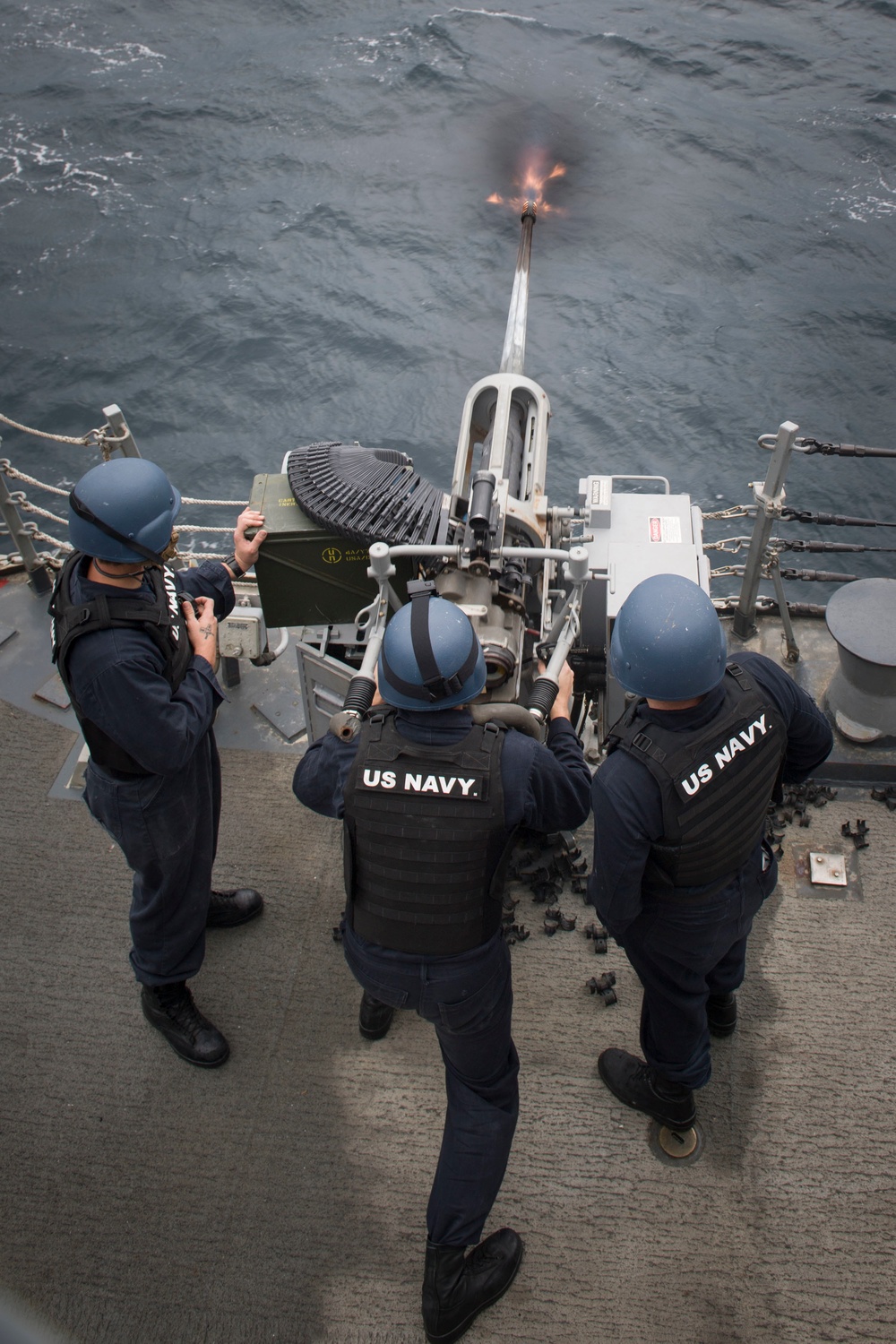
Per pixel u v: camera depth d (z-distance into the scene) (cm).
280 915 426
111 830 326
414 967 283
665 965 309
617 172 1512
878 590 460
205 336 1198
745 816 283
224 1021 391
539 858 441
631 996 395
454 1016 287
